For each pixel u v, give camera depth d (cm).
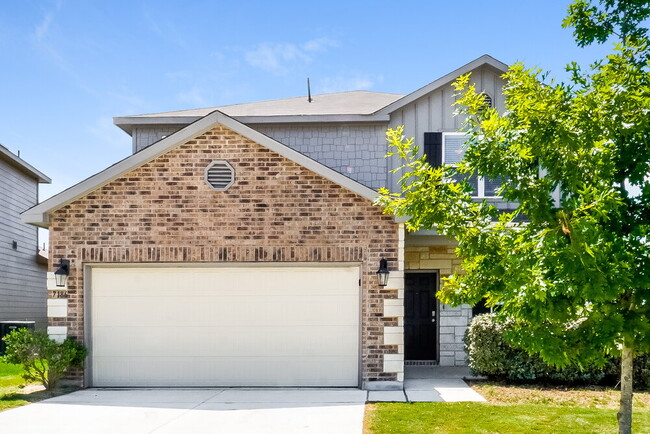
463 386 992
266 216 1002
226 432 691
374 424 711
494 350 1001
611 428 677
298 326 1006
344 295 1006
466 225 554
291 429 700
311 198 1002
